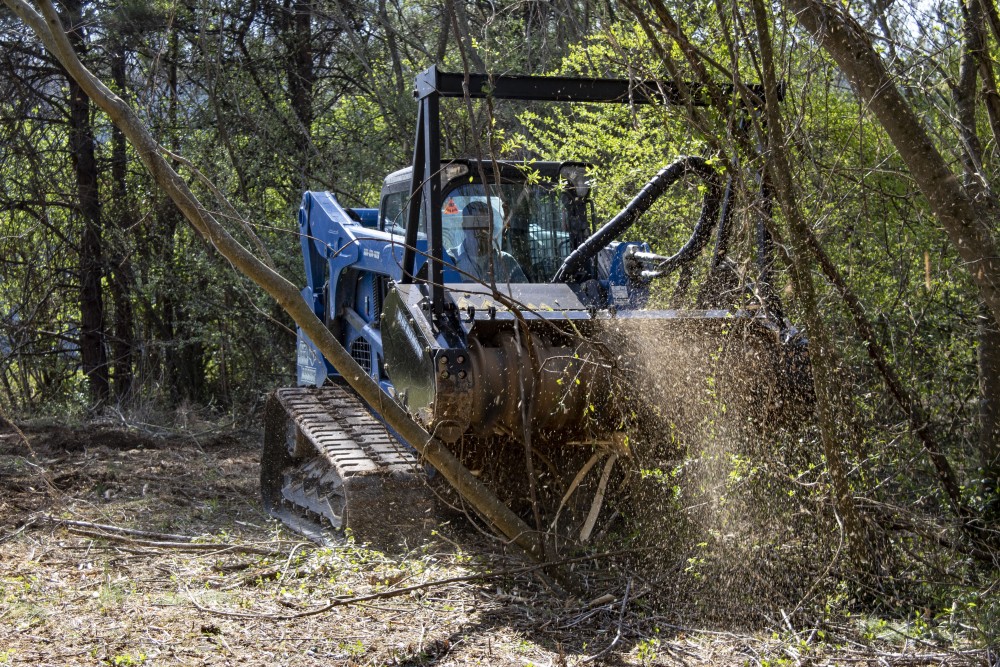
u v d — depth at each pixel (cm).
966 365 603
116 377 1426
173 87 1412
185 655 388
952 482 512
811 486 482
